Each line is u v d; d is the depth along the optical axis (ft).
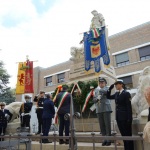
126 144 13.43
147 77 16.26
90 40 31.09
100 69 28.78
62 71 87.92
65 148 17.43
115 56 71.10
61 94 19.30
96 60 29.71
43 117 20.03
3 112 26.66
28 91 37.86
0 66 78.28
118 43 70.85
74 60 33.76
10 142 14.57
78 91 27.53
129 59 67.36
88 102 25.91
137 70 64.18
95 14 33.42
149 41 64.13
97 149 16.10
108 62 28.86
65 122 18.37
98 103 17.75
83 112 26.94
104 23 33.19
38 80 95.91
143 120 14.12
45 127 19.95
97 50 30.19
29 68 38.96
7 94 78.54
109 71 31.76
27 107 27.66
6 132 28.35
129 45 68.13
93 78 29.32
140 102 16.35
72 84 28.84
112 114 25.12
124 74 66.54
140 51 65.72
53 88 88.84
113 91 26.61
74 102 27.68
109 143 16.25
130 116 13.89
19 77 38.88
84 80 29.91
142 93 16.26
